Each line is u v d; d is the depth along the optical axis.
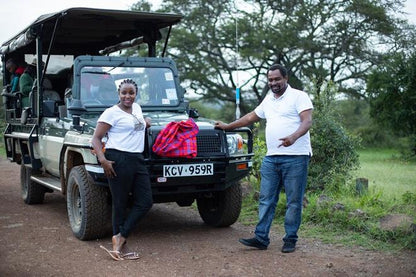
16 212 8.09
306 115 5.43
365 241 5.94
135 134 5.39
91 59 7.31
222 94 38.28
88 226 6.03
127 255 5.46
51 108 7.17
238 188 6.72
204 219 7.18
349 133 9.19
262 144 8.98
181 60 36.12
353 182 8.55
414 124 22.64
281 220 7.11
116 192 5.42
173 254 5.63
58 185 7.23
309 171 8.62
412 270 4.93
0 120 21.06
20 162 9.56
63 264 5.26
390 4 34.44
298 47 34.44
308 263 5.21
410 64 22.12
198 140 6.11
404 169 13.88
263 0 35.91
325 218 6.79
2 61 10.05
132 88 5.34
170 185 5.99
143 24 8.59
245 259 5.39
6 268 5.12
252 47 35.16
